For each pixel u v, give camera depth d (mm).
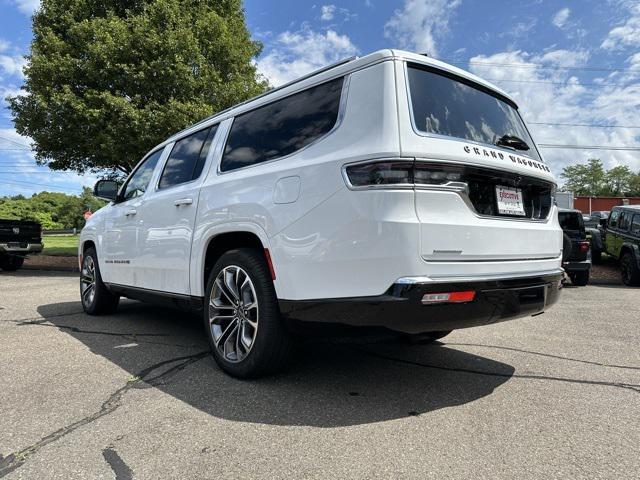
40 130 12297
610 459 2234
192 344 4328
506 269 2889
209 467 2141
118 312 6070
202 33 12328
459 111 3014
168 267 4156
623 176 79500
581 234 9820
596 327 5359
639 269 9805
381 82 2717
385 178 2490
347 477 2061
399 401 2955
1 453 2262
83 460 2195
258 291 3148
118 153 11758
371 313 2539
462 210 2666
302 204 2850
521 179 3100
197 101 11820
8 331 4879
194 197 3846
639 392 3164
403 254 2439
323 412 2768
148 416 2689
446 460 2213
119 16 12406
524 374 3545
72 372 3480
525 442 2406
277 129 3334
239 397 2986
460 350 4242
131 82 11430
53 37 11719
